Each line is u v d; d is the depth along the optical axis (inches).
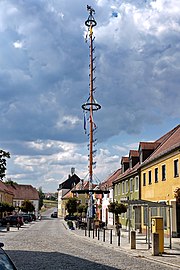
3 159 1989.4
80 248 960.3
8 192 3629.4
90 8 1980.8
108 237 1386.6
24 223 2711.6
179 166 1222.3
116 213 1587.1
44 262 674.8
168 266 660.7
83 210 3090.6
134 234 955.3
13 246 986.7
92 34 2001.7
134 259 752.3
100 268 610.9
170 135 1690.5
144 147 1705.2
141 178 1674.5
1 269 260.8
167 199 1322.6
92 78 1956.2
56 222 2977.4
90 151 1905.8
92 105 1939.0
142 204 1033.5
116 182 2222.0
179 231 1250.6
